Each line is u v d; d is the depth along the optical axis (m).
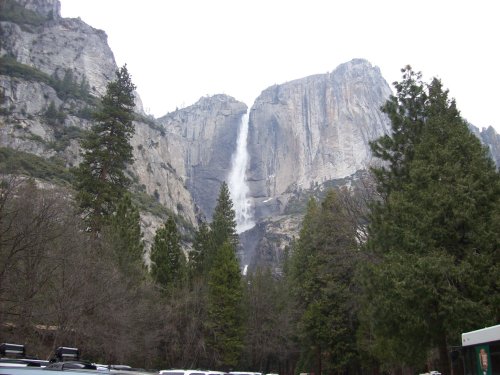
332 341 41.25
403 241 22.17
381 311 22.73
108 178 46.28
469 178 21.42
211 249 61.28
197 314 49.38
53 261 29.42
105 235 39.50
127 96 48.16
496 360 12.70
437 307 20.14
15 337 27.44
